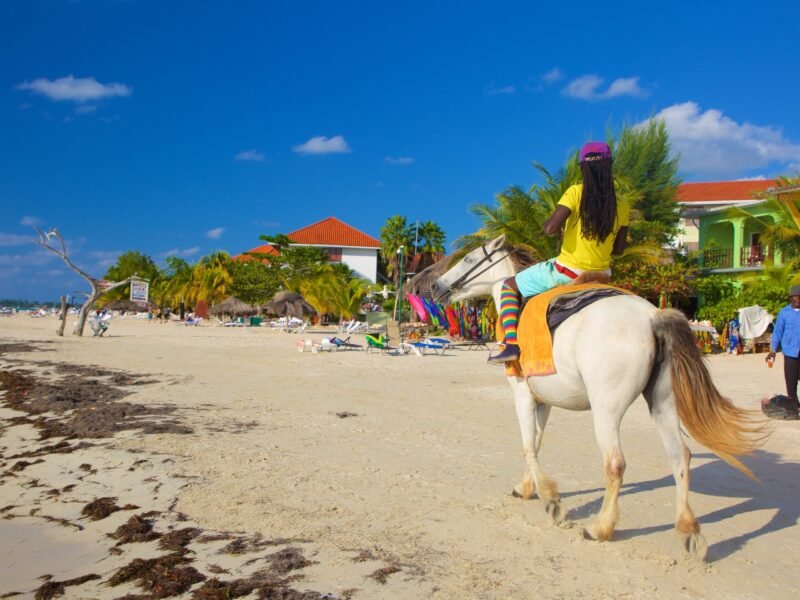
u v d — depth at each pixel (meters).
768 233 28.61
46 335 33.91
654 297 29.67
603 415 4.45
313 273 58.62
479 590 4.02
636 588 4.07
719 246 36.81
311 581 4.13
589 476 6.83
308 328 49.38
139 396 12.32
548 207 27.17
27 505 5.92
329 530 5.09
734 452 4.34
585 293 4.90
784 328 10.07
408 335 34.97
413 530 5.10
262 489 6.21
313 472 6.87
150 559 4.54
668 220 39.16
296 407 11.32
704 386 4.31
